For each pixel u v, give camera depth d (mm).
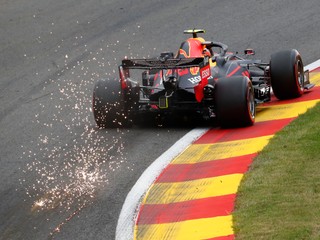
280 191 30891
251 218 28875
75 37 65938
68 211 32031
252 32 63562
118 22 68750
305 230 26938
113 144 40500
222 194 32219
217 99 40875
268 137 38906
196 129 42062
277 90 46094
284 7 68688
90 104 49469
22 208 32719
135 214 31234
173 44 62625
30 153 40250
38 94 52750
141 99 44594
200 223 29625
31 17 71938
